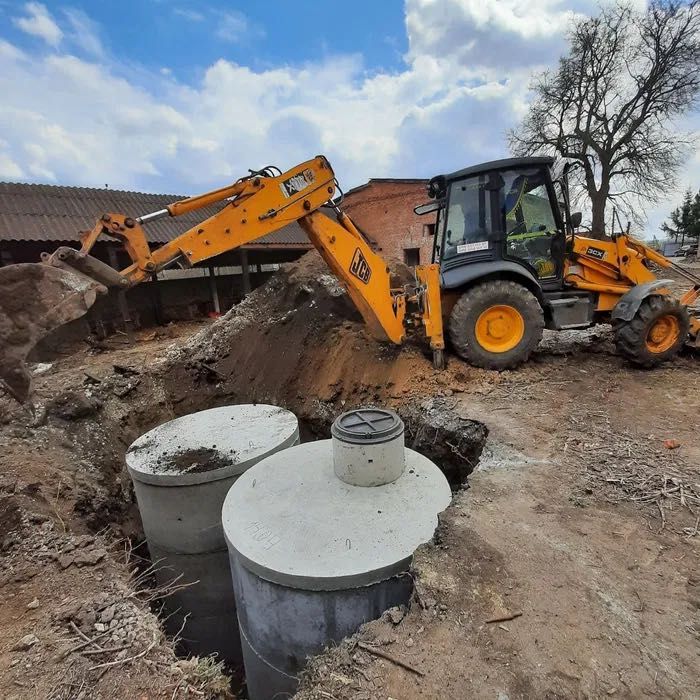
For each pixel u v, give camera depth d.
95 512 4.85
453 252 6.54
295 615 2.95
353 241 5.89
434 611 2.43
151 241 14.66
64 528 4.01
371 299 6.12
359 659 2.24
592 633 2.25
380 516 3.32
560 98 23.05
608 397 5.42
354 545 3.03
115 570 3.33
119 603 2.91
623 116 21.80
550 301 6.43
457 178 6.34
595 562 2.72
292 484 3.82
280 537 3.17
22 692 2.28
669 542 2.88
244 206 5.10
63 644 2.57
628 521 3.11
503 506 3.34
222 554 4.88
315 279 9.25
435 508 3.40
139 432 7.66
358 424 3.82
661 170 21.66
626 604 2.42
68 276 3.45
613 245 6.65
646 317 6.12
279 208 5.31
